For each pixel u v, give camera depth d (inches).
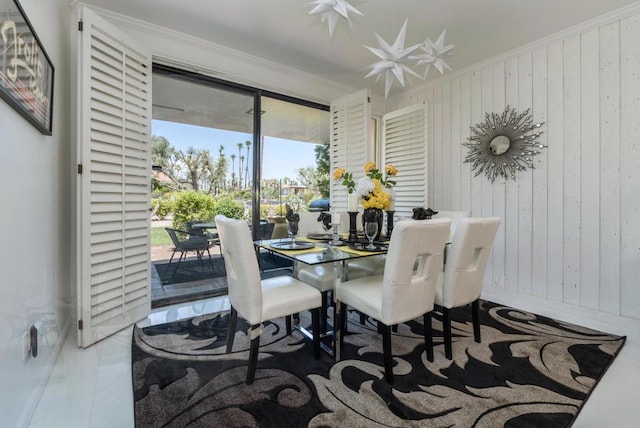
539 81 112.8
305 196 147.9
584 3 90.8
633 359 79.3
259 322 67.6
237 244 65.5
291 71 136.9
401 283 66.9
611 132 96.9
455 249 77.6
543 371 72.7
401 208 153.8
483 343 87.1
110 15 96.3
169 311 109.0
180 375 70.6
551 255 110.7
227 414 57.6
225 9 95.3
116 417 57.2
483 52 120.5
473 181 134.7
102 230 85.7
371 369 73.2
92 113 82.5
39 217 67.4
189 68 114.0
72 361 75.9
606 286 98.5
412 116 148.6
